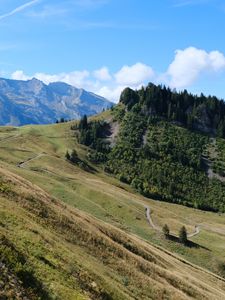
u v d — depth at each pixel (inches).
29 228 1422.2
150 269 2231.8
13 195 1897.1
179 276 2596.0
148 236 5807.1
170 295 1975.9
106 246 2079.2
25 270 954.7
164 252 3533.5
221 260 5423.2
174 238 5880.9
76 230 1994.3
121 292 1509.6
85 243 1936.5
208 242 6181.1
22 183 2311.8
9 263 928.9
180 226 6737.2
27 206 1862.7
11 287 849.5
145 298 1742.1
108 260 1925.4
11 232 1263.5
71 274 1248.8
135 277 1920.5
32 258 1128.2
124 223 5999.0
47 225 1795.0
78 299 1048.2
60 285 1065.5
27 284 927.0
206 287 2733.8
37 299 886.4
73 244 1813.5
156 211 7308.1
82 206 5693.9
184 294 2148.1
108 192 7539.4
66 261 1342.3
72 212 2431.1
